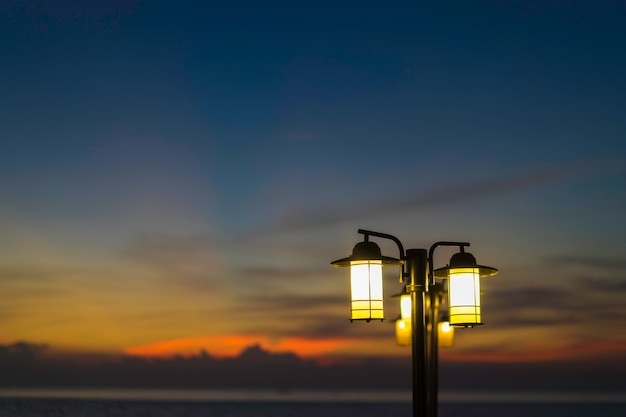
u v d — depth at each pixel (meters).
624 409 111.50
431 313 9.72
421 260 6.10
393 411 98.50
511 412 99.69
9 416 83.12
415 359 6.00
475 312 6.03
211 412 95.12
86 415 85.62
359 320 5.90
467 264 6.05
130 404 112.81
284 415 89.69
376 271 5.94
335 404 134.00
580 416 95.50
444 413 95.75
